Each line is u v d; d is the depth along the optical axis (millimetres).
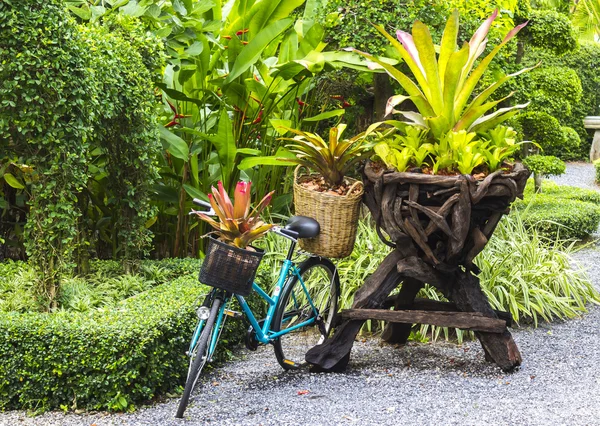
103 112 4148
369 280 4035
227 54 5633
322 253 3965
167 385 3607
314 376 3881
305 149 3988
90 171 4953
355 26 5016
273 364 4121
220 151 5332
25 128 3740
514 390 3637
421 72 3900
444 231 3629
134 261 4805
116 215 5129
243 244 3484
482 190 3561
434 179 3611
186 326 3742
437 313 3883
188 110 5715
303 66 5145
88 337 3344
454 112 3945
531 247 5449
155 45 4645
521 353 4262
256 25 5691
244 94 5574
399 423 3205
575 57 15930
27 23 3582
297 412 3342
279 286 3881
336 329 4148
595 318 5066
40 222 3947
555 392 3605
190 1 5418
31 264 4012
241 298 3607
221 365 4105
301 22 5859
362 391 3633
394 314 3889
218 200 3482
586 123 16078
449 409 3373
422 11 4992
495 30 5426
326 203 3865
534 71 8500
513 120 7332
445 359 4168
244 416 3297
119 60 4262
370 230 5309
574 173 14789
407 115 4000
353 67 5215
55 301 4027
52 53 3664
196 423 3219
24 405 3412
